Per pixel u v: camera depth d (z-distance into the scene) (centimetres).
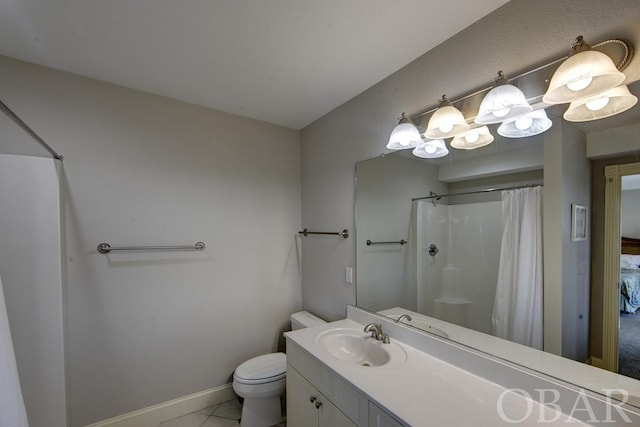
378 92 178
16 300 140
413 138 142
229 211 221
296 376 155
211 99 201
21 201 142
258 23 126
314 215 238
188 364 202
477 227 127
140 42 139
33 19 122
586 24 95
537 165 108
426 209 148
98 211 174
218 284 215
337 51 147
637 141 86
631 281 87
